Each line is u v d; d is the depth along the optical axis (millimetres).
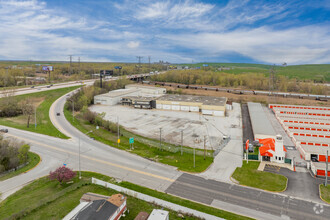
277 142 64250
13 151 62844
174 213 40969
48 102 133375
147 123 104625
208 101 133875
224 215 40062
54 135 82812
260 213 41125
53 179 51625
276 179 53688
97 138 81500
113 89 189250
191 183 51688
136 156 66938
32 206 41938
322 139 78625
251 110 124875
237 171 57844
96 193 47375
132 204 43750
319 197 46500
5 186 50969
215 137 86625
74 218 34250
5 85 178375
